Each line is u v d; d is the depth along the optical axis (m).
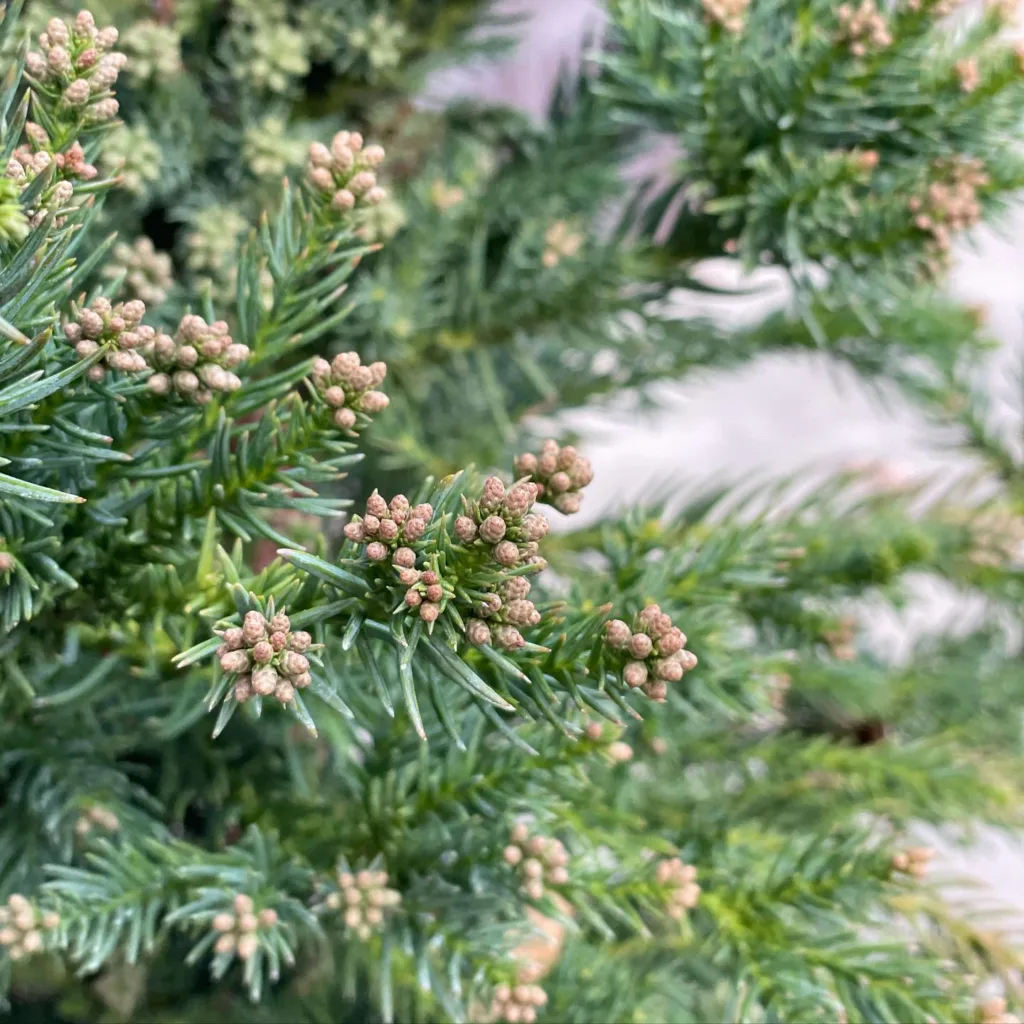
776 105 0.29
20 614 0.24
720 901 0.28
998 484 0.44
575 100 0.35
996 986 0.32
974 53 0.29
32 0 0.28
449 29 0.33
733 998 0.27
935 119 0.29
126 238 0.30
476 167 0.33
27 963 0.30
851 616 0.35
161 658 0.27
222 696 0.27
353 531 0.22
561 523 0.38
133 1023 0.31
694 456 0.66
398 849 0.27
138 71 0.29
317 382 0.24
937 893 0.32
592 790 0.30
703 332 0.35
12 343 0.23
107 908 0.26
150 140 0.29
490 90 0.48
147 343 0.23
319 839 0.28
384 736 0.29
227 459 0.25
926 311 0.38
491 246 0.35
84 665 0.28
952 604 0.57
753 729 0.38
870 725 0.40
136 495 0.25
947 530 0.38
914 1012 0.27
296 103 0.32
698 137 0.30
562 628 0.23
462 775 0.27
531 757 0.27
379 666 0.26
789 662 0.34
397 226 0.31
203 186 0.31
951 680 0.40
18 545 0.24
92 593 0.26
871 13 0.28
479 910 0.27
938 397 0.42
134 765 0.29
